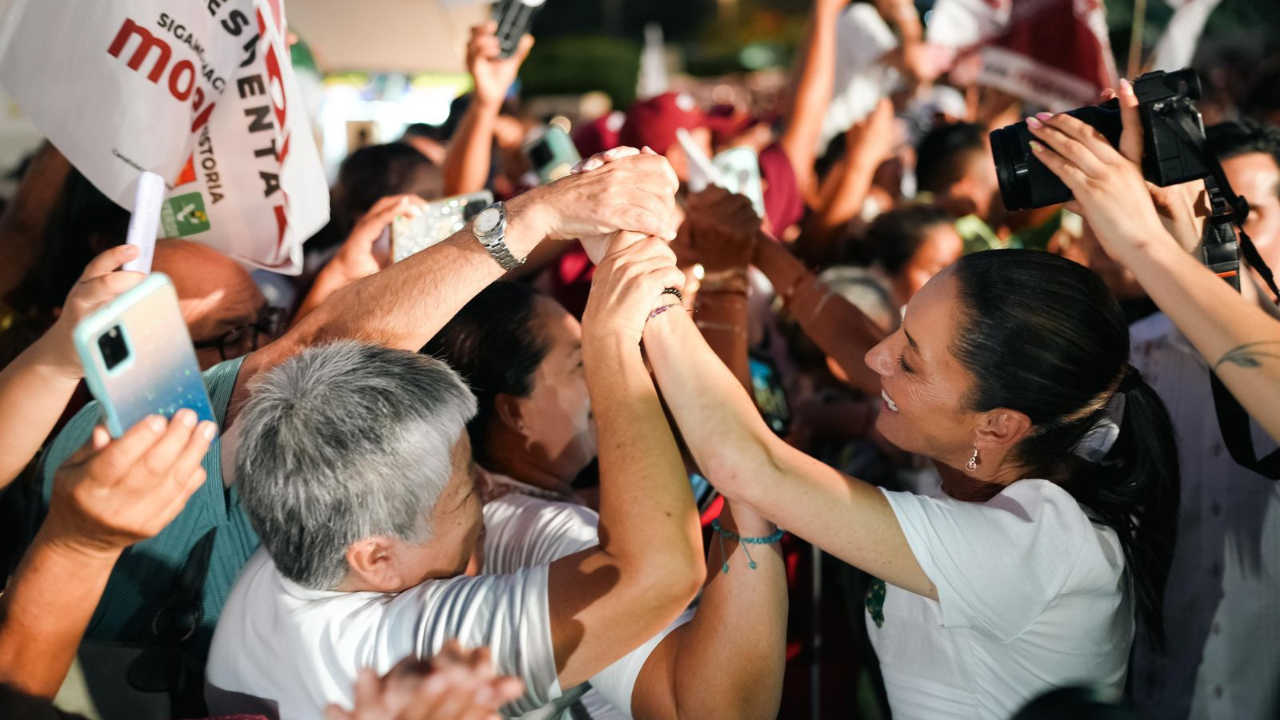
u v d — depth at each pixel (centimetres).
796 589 217
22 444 143
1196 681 195
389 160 304
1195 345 132
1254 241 199
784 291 227
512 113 529
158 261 184
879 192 445
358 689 103
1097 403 141
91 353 106
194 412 111
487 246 146
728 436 133
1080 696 136
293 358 132
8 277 234
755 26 1546
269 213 184
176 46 166
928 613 147
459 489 132
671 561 123
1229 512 191
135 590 149
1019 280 140
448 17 482
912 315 147
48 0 160
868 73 520
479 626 122
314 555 125
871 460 248
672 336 139
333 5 468
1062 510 137
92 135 164
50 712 124
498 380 177
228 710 134
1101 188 138
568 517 161
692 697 137
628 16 1608
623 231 142
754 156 274
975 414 144
